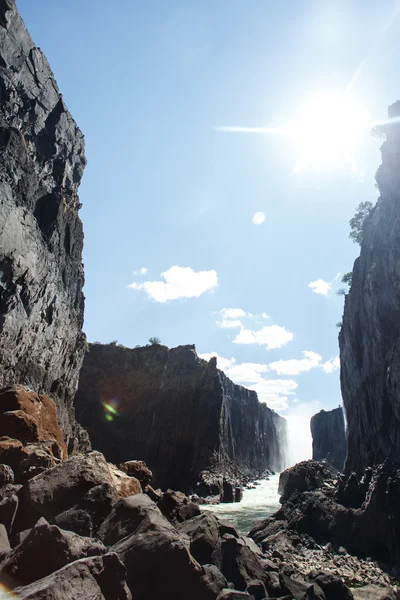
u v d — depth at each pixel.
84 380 95.19
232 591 7.96
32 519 9.23
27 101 39.12
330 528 27.98
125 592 6.22
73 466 10.92
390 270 41.78
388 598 15.20
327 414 138.12
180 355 97.06
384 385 42.69
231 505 51.12
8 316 31.48
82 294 50.22
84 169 51.19
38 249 36.59
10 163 33.59
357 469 53.59
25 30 38.09
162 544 7.73
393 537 22.77
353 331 57.94
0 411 16.94
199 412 86.69
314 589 11.16
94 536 8.72
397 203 43.25
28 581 6.07
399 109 47.84
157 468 82.25
